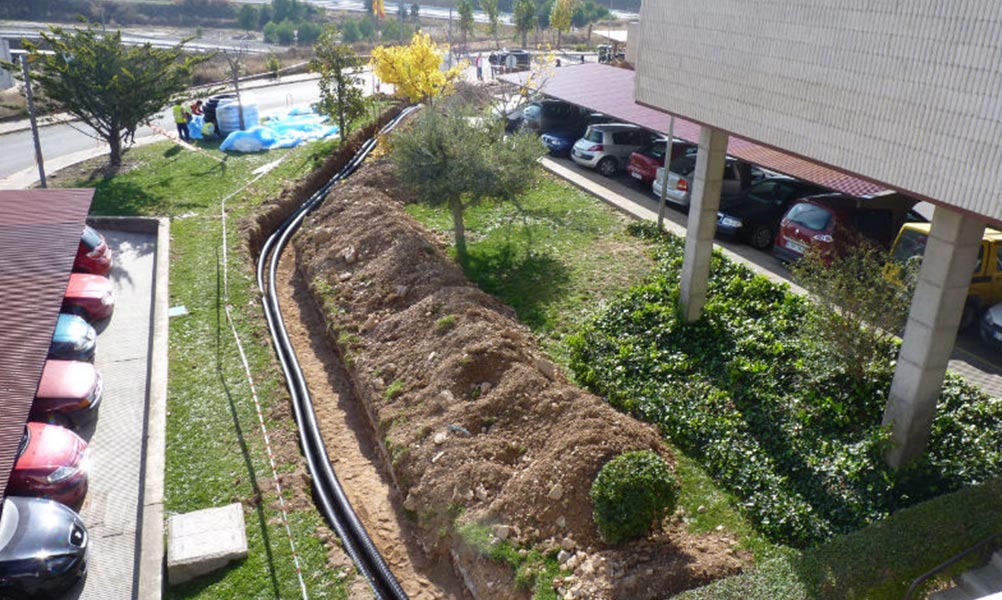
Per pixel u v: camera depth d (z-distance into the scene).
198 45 71.81
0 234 13.98
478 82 40.16
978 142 7.52
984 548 8.03
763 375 11.36
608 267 16.31
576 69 29.86
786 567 7.97
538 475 9.35
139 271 17.58
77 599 8.88
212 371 13.11
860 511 8.84
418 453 10.53
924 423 9.37
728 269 14.75
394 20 85.62
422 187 16.88
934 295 8.64
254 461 10.80
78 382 12.20
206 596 8.60
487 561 8.80
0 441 8.78
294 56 54.88
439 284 14.53
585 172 24.73
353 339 13.95
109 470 11.07
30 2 80.62
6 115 32.34
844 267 10.95
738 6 10.57
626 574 8.18
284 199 21.58
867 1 8.56
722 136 11.95
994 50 7.23
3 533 8.91
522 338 12.93
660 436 10.73
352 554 9.38
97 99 24.25
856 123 8.99
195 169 24.48
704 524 9.02
